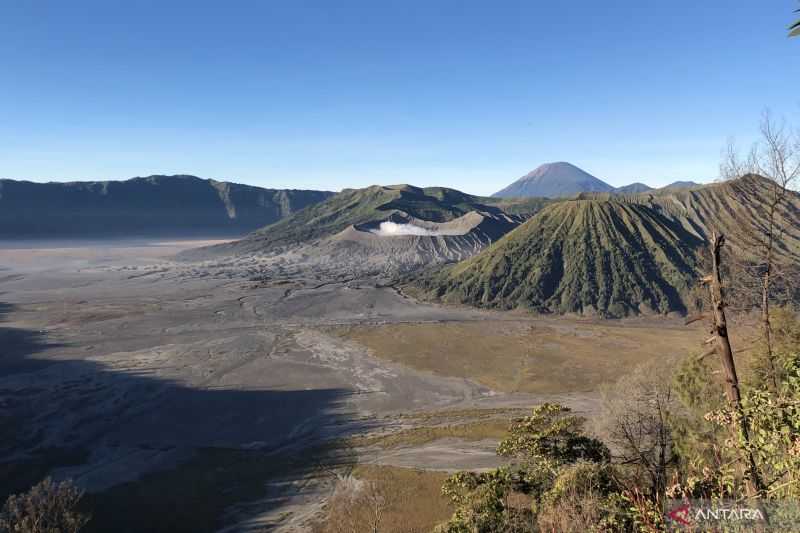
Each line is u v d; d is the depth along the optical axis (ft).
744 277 59.52
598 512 42.83
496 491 60.59
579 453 64.85
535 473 63.98
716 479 28.40
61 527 92.43
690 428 67.26
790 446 25.14
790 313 62.49
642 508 28.99
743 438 27.27
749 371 64.49
